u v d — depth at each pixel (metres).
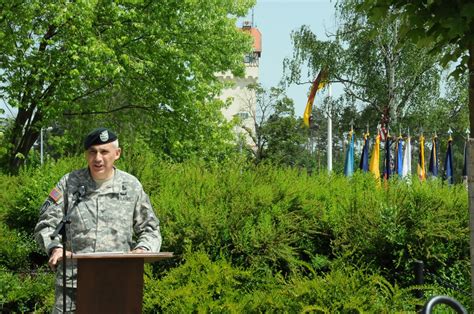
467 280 8.41
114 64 25.66
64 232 5.02
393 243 8.41
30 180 10.74
